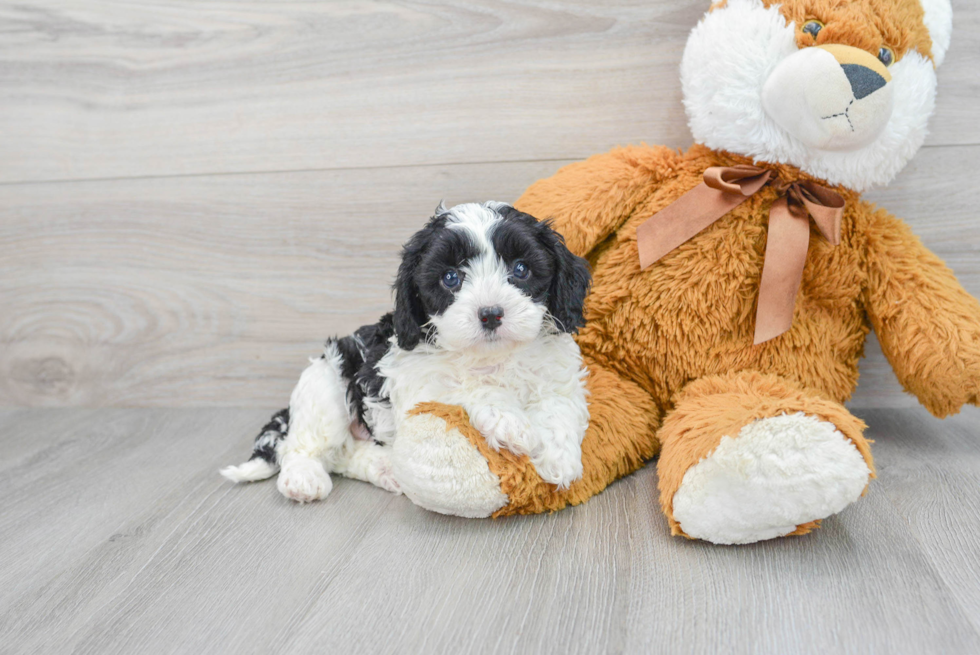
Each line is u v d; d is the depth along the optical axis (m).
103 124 2.27
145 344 2.39
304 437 1.76
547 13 2.03
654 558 1.35
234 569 1.40
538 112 2.09
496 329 1.41
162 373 2.41
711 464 1.32
